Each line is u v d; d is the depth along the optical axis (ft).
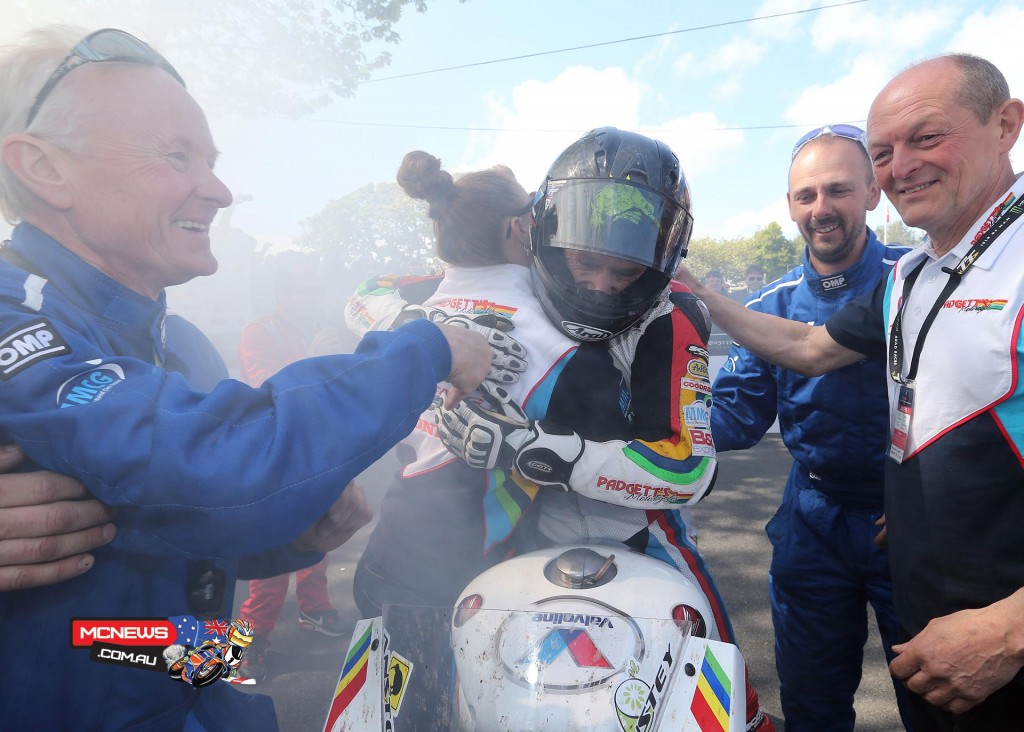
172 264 3.08
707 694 3.04
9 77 2.76
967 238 4.04
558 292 4.10
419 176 4.49
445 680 3.34
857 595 6.32
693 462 4.10
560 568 3.80
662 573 3.84
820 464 6.22
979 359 3.80
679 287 4.76
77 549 2.41
